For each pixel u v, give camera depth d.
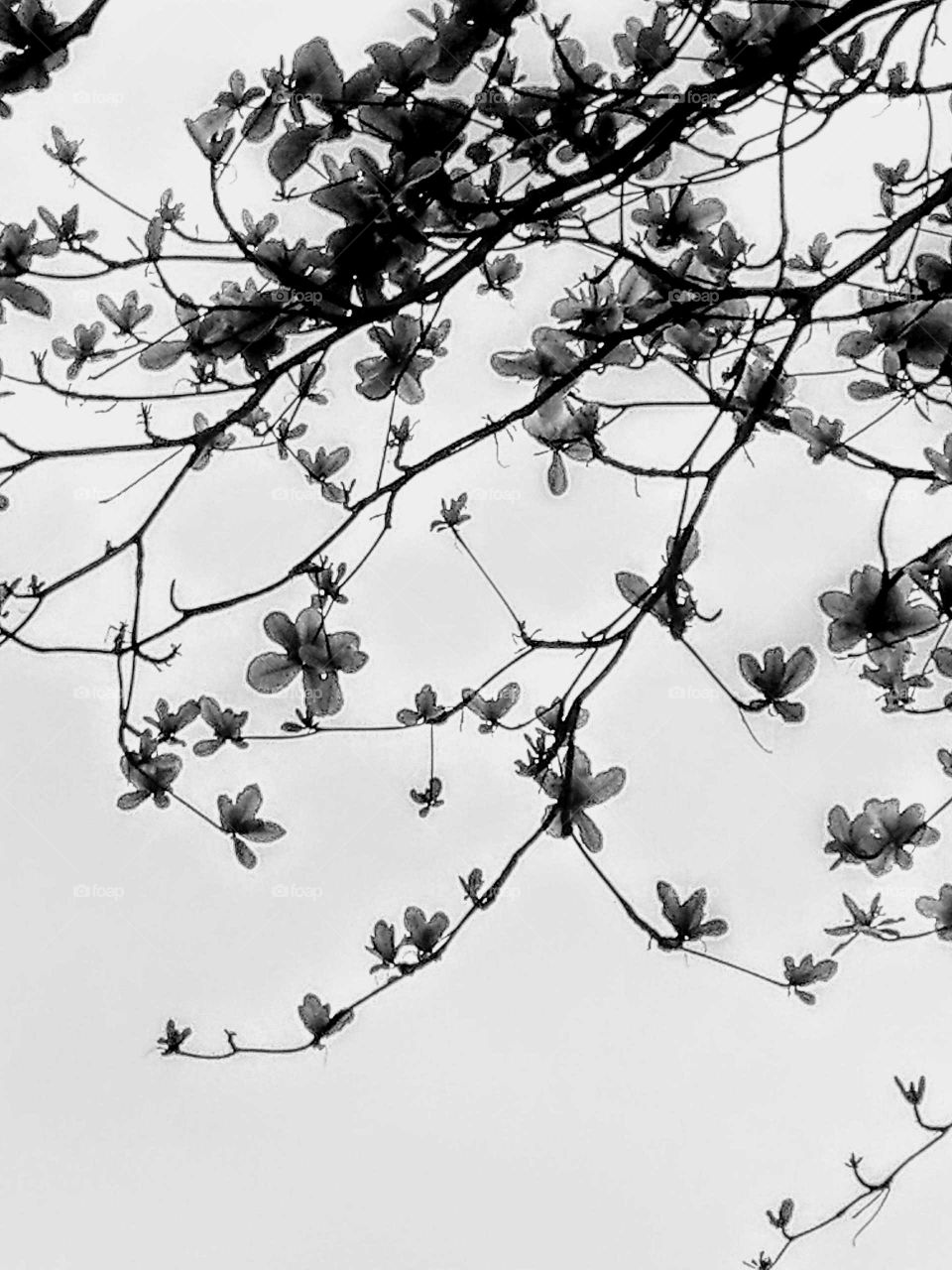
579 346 1.71
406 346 1.71
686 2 1.60
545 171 1.63
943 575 1.65
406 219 1.60
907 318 1.68
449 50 1.57
